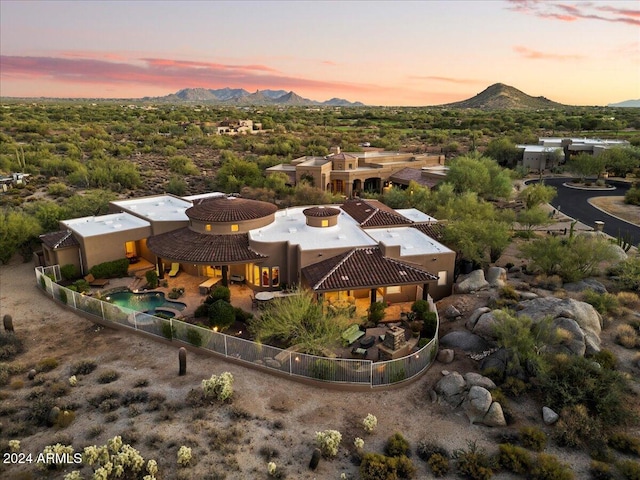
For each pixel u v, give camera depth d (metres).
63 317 29.28
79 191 67.94
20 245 39.16
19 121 139.88
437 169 71.69
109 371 22.58
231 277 34.00
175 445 17.61
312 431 18.75
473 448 17.42
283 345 24.77
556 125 149.25
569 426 18.23
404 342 24.20
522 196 59.06
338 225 37.09
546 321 22.23
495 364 22.36
